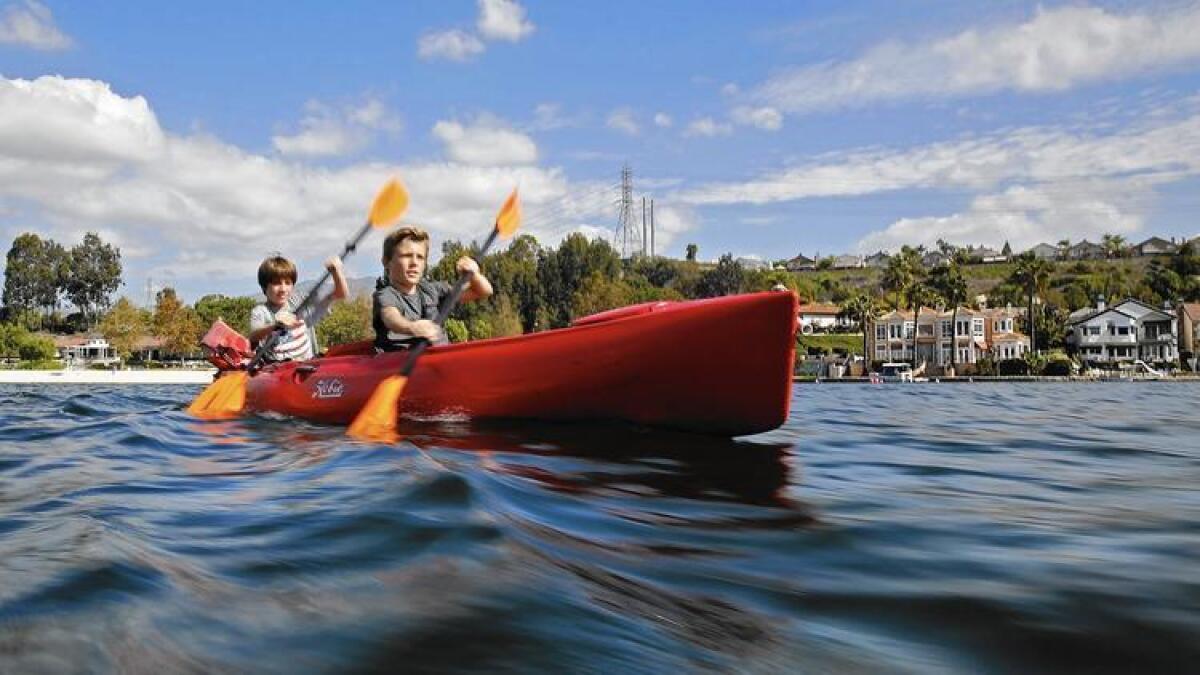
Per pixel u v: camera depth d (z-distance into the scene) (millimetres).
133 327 62219
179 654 1184
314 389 4699
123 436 4141
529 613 1357
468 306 60156
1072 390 21031
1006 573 1676
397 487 2330
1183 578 1639
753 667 1180
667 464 3049
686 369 3727
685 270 90250
